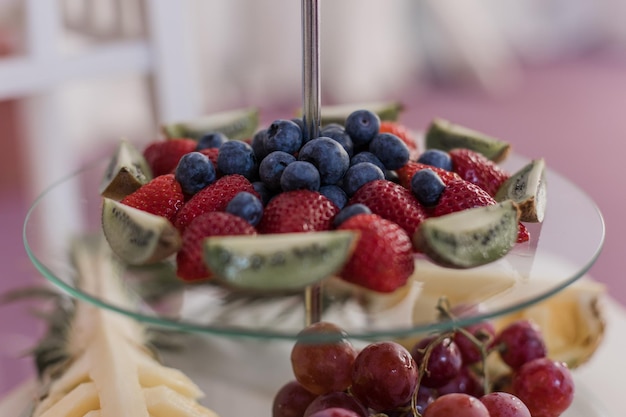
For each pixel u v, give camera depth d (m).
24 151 1.06
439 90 1.97
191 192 0.42
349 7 1.79
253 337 0.35
